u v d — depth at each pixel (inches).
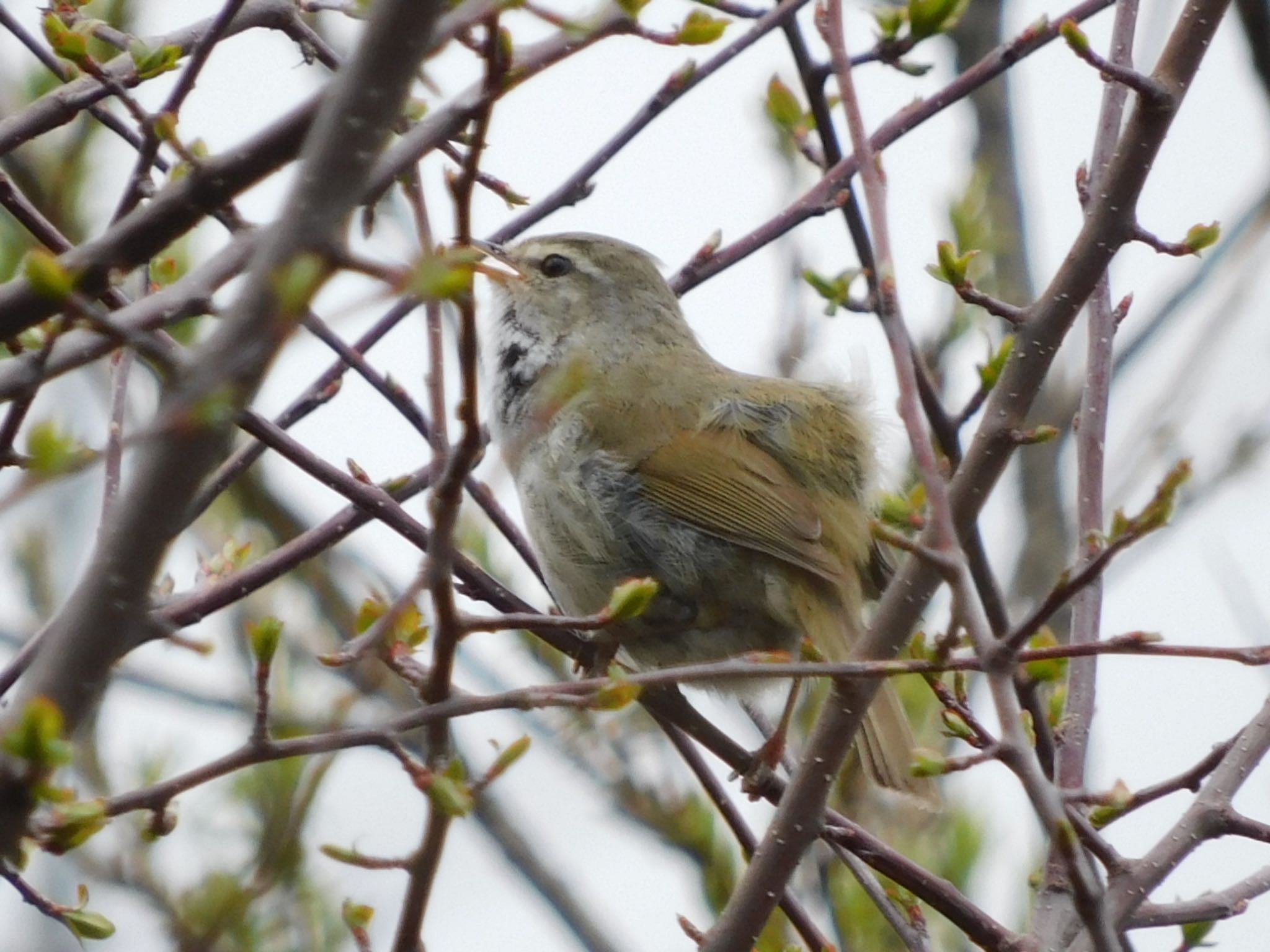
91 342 236.2
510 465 428.8
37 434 191.3
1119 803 256.5
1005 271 551.2
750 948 313.9
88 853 418.6
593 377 460.1
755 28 394.0
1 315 223.6
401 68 194.1
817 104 403.2
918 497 352.8
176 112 295.7
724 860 477.1
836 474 443.2
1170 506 248.1
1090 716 352.5
